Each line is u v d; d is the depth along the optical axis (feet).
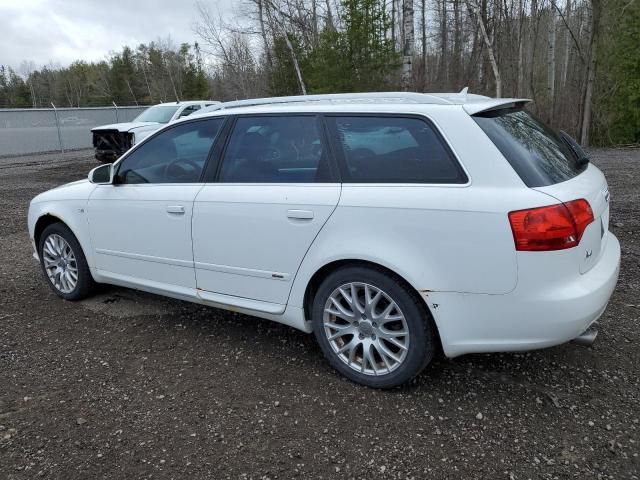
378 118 10.36
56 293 15.74
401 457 8.59
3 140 65.36
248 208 11.35
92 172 14.16
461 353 9.71
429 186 9.54
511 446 8.78
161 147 13.29
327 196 10.42
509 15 73.97
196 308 14.85
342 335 10.79
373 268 10.09
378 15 51.26
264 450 8.81
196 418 9.69
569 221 8.86
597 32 57.47
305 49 71.20
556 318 8.88
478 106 9.87
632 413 9.55
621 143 59.21
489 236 8.94
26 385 10.85
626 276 16.11
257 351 12.25
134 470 8.38
